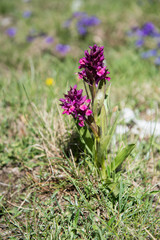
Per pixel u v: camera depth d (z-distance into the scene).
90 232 0.50
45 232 0.51
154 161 0.63
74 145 0.62
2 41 1.42
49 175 0.60
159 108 0.80
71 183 0.57
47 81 0.89
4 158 0.66
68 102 0.49
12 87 0.87
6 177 0.63
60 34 1.43
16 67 1.19
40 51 1.31
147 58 1.11
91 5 1.71
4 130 0.73
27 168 0.63
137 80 0.93
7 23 1.63
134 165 0.60
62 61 1.19
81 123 0.50
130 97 0.84
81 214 0.53
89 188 0.55
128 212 0.52
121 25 1.44
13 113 0.78
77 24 1.42
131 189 0.55
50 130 0.65
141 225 0.50
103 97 0.51
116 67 1.04
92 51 0.48
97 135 0.53
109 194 0.54
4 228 0.53
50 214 0.53
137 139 0.67
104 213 0.53
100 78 0.50
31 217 0.54
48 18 1.61
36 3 1.88
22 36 1.45
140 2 1.64
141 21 1.48
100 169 0.59
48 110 0.73
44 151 0.64
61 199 0.56
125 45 1.31
